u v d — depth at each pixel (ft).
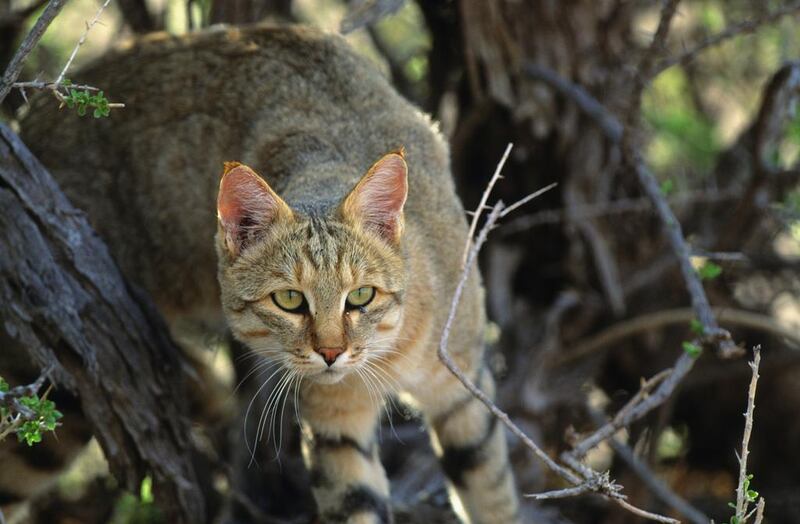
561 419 38.06
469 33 37.32
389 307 25.80
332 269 24.88
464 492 29.37
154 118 31.35
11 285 27.22
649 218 39.37
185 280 32.09
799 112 37.01
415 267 26.84
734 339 40.45
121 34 41.27
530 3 37.70
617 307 37.88
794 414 40.63
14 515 31.91
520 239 39.27
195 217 31.09
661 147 43.04
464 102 39.11
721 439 41.81
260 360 30.83
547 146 38.32
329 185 27.07
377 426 28.84
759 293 40.55
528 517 33.99
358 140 29.09
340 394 27.02
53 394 30.07
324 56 31.04
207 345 34.22
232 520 35.32
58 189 28.35
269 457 35.14
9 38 37.40
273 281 25.16
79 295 28.14
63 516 37.70
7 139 27.25
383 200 25.67
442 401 28.53
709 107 46.44
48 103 32.42
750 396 21.94
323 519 27.96
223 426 36.37
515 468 35.55
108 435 28.96
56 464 31.01
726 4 44.04
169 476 29.91
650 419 37.55
